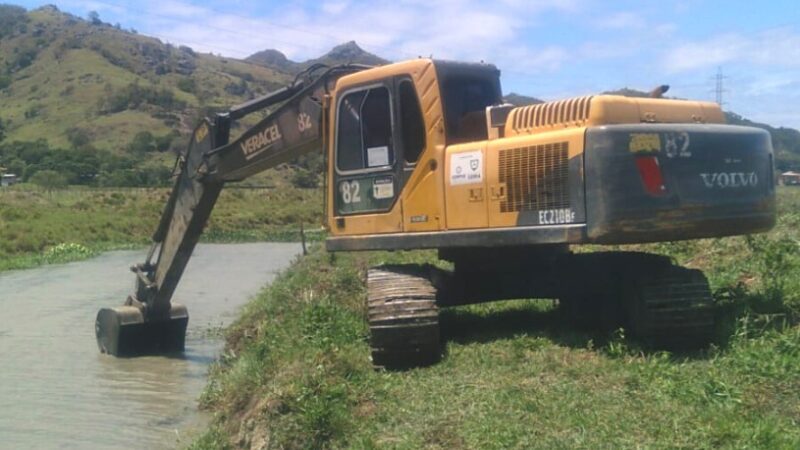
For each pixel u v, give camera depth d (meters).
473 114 9.37
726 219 8.30
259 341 12.09
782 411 6.55
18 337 16.94
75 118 135.00
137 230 53.66
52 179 82.25
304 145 11.60
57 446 9.74
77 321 19.09
